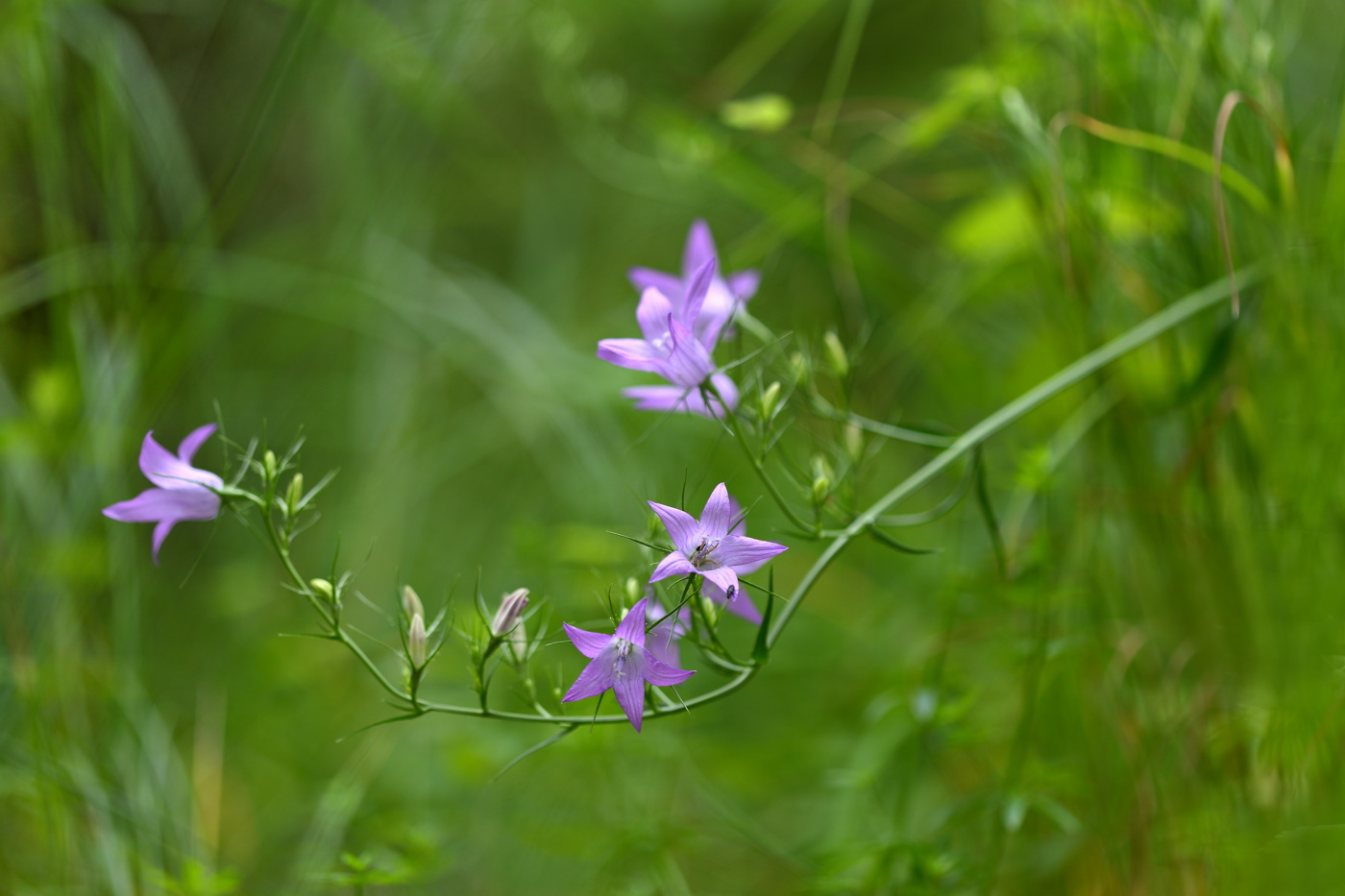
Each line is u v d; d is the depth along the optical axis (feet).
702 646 3.21
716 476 4.23
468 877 3.69
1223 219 3.39
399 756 3.83
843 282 3.82
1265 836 3.37
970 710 3.60
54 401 3.75
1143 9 3.51
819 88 5.78
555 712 3.63
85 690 3.70
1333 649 3.37
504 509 4.85
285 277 4.41
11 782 3.59
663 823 3.55
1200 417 3.51
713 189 4.73
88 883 3.54
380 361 4.79
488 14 4.50
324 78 4.45
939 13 5.44
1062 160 3.56
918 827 3.62
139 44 4.24
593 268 5.68
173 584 4.54
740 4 5.77
